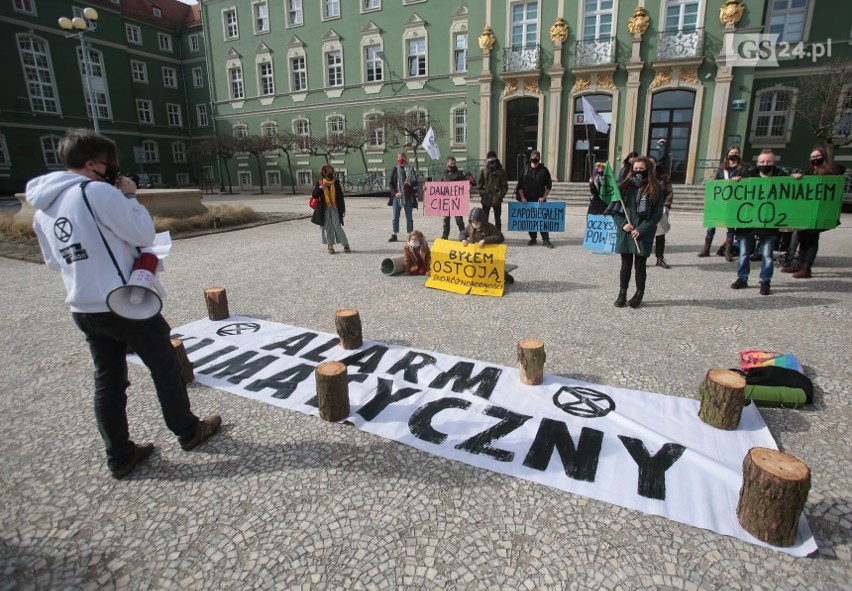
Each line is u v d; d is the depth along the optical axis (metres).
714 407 2.82
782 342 4.16
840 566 1.95
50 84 29.50
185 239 10.53
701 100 17.97
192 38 36.31
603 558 2.01
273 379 3.64
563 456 2.64
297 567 2.00
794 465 2.01
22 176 28.59
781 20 19.53
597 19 19.08
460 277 6.00
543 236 8.91
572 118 19.94
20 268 7.93
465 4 23.98
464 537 2.14
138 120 34.66
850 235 10.05
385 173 27.45
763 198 5.53
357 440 2.85
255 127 31.67
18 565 2.04
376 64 26.98
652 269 7.04
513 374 3.60
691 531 2.13
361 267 7.45
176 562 2.04
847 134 17.86
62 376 3.81
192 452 2.78
